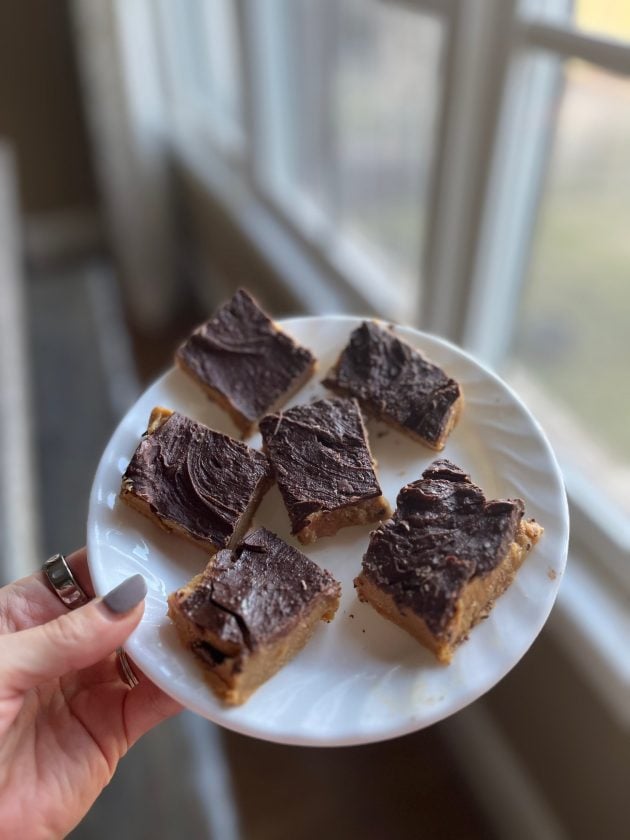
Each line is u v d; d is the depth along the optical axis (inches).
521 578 9.3
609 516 15.1
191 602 8.8
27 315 31.6
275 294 27.1
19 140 34.4
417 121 19.6
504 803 17.3
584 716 14.4
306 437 10.6
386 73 20.2
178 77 31.1
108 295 33.8
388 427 11.4
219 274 33.0
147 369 32.5
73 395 27.3
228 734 18.5
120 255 34.2
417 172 20.3
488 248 16.9
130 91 29.2
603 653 13.5
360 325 12.3
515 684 16.1
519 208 16.6
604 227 15.9
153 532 10.1
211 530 9.8
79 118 34.6
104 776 10.7
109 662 11.5
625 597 14.4
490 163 15.6
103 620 8.8
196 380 11.7
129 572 9.6
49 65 32.6
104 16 27.3
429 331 19.1
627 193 15.2
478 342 18.5
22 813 9.7
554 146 15.9
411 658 8.9
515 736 16.8
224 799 16.2
